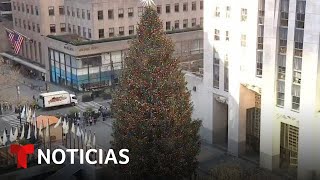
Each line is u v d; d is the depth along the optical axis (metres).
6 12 124.94
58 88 99.38
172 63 50.56
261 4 56.38
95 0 94.94
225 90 63.50
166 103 49.94
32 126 69.75
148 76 49.62
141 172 50.97
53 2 103.81
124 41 96.81
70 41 95.88
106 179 56.66
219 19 62.28
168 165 50.47
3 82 86.38
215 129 66.88
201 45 105.56
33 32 108.88
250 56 58.78
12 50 117.25
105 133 73.56
